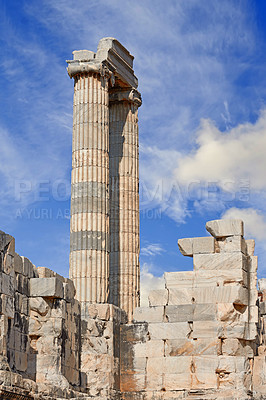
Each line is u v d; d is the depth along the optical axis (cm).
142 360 3594
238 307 3553
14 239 2825
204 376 3466
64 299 3141
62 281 3219
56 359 3030
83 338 3512
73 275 4056
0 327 2652
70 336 3238
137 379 3581
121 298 4316
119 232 4419
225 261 3578
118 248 4397
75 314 3325
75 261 4072
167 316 3594
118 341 3644
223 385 3447
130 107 4603
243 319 3531
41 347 3036
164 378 3531
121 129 4566
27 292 3053
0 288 2677
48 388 2836
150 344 3591
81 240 4084
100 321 3575
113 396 3481
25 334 2995
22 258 3027
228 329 3506
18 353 2895
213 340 3494
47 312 3081
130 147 4547
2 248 2722
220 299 3531
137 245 4459
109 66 4322
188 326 3553
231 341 3491
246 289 3584
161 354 3566
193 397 3444
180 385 3494
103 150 4212
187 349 3525
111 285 4350
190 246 3631
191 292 3581
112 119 4584
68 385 3009
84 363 3459
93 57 4281
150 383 3550
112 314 3609
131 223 4453
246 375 3462
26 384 2647
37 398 2684
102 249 4094
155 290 3644
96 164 4175
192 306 3562
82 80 4275
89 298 3997
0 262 2695
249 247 3675
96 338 3528
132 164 4534
